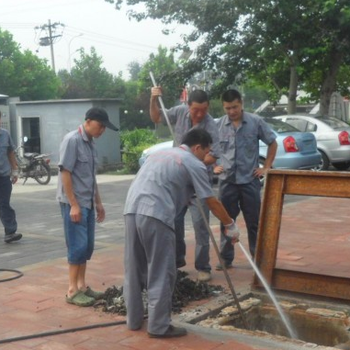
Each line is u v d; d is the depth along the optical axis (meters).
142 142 19.31
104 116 5.13
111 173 18.00
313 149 12.95
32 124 19.44
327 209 9.99
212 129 5.62
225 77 17.73
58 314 4.89
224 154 6.02
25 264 6.67
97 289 5.55
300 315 4.96
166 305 4.30
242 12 16.28
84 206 5.12
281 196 5.29
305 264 6.33
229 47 16.91
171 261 4.30
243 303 5.18
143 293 5.14
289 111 18.19
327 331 4.82
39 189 14.48
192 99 5.54
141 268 4.46
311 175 5.08
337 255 6.72
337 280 5.04
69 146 5.02
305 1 15.89
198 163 4.34
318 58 17.61
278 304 5.04
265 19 16.19
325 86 18.23
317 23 16.28
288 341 4.32
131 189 4.42
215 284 5.66
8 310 5.01
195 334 4.42
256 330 5.01
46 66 40.56
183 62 17.88
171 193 4.29
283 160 12.30
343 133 14.84
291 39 16.55
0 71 37.34
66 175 5.01
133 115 45.62
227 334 4.41
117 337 4.37
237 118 5.97
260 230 5.37
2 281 5.86
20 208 11.22
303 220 9.01
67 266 6.44
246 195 6.03
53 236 8.34
